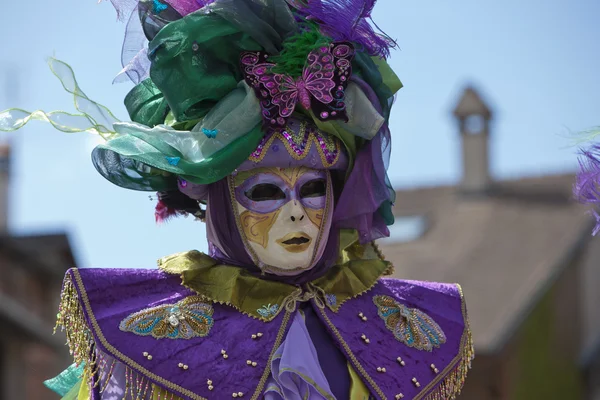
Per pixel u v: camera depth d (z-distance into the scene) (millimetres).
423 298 8531
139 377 7605
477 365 35562
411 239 42312
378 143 8133
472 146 43938
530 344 37281
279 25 7898
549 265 38531
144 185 8281
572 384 38500
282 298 7941
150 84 8203
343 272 8234
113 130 7961
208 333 7766
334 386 7844
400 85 8250
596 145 8461
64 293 7785
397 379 7980
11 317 29891
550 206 42125
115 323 7703
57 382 8672
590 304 39562
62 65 7926
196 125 7867
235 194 7926
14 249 31922
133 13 8102
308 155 7891
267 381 7672
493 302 37344
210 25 7777
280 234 7852
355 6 8047
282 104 7785
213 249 8188
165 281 7957
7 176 33406
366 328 8109
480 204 42875
